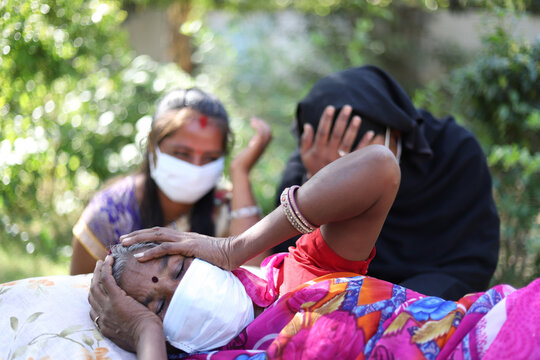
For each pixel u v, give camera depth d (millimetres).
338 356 1516
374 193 1558
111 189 2576
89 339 1649
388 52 7852
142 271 1645
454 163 2574
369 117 2338
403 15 7867
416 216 2576
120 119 3949
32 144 2979
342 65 6586
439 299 1608
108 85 3951
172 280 1641
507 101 3096
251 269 2096
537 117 2883
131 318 1617
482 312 1536
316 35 6453
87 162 3811
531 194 3088
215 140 2504
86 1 3070
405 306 1566
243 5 6695
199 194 2537
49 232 3619
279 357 1514
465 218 2543
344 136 2357
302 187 1617
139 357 1543
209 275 1642
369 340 1534
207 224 2648
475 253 2494
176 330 1624
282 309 1659
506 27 3238
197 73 6465
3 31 2584
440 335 1514
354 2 6410
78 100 3623
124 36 3682
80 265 2541
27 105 2969
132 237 1730
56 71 3043
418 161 2506
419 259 2549
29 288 1837
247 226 2672
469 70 3199
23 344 1640
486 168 2625
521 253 3180
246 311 1679
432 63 7992
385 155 1564
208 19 7238
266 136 2938
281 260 1926
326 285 1645
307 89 5855
